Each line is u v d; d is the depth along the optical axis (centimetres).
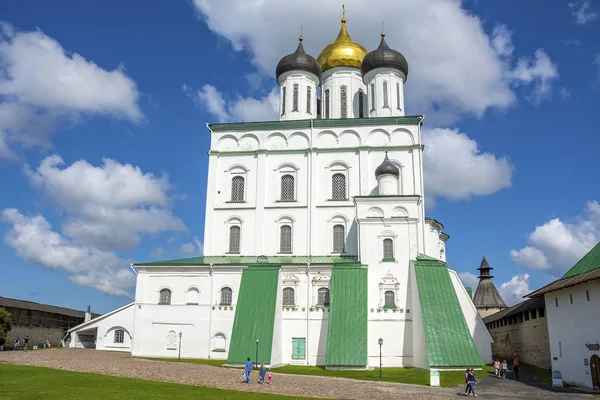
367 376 3591
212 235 5122
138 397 2353
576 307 3494
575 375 3484
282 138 5312
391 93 5597
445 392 2995
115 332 5553
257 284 4400
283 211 5084
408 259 4478
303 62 5769
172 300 4691
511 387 3272
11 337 6475
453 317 4019
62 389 2502
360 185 5081
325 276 4572
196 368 3719
